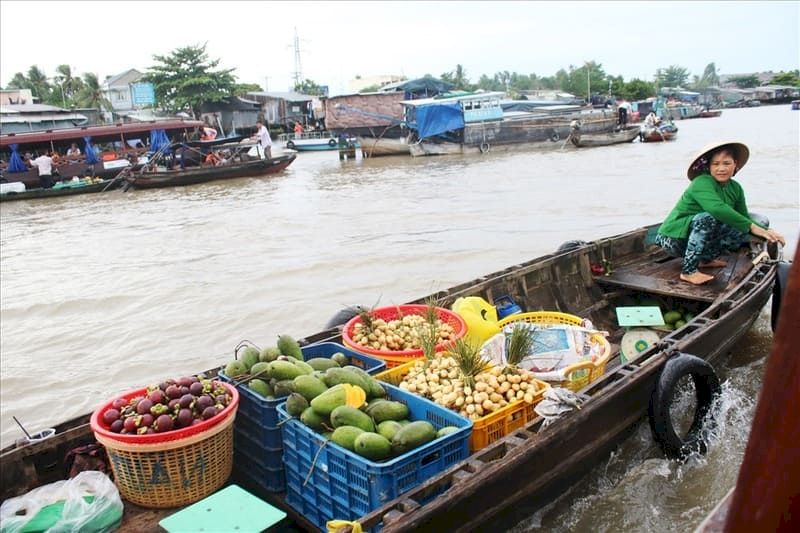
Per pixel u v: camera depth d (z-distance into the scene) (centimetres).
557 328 496
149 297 1027
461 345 390
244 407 387
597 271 693
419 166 3031
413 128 3512
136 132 3378
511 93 6812
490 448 336
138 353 805
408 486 311
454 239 1296
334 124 3700
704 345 499
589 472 401
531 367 473
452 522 299
